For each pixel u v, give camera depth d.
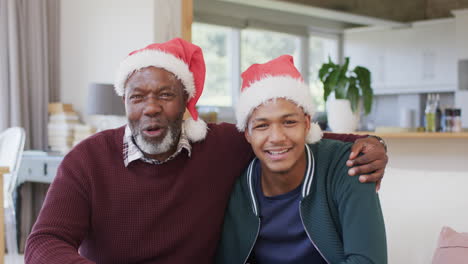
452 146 3.43
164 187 1.51
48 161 4.21
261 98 1.40
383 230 1.38
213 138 1.64
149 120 1.45
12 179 3.73
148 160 1.50
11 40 4.58
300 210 1.44
